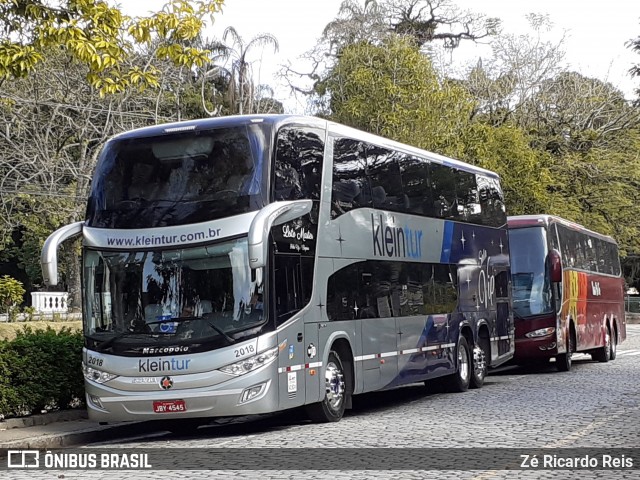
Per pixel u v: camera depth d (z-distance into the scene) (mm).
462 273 21859
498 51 56062
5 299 40406
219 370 13938
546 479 9836
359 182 17266
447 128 37281
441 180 21156
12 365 15555
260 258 13594
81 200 45094
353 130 17359
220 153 14570
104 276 14617
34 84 43031
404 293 18750
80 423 15844
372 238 17547
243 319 14031
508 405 17953
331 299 15875
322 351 15461
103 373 14375
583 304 29766
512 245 27000
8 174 43531
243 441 13648
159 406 14078
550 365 31172
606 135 57438
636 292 87688
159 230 14461
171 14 17125
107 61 16406
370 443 12828
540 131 56219
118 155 15031
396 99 36375
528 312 26641
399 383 18250
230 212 14273
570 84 57250
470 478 9875
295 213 14695
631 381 23578
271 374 14039
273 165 14500
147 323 14266
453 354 21062
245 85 43125
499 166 42625
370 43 39562
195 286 14195
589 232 31938
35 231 50406
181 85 47000
